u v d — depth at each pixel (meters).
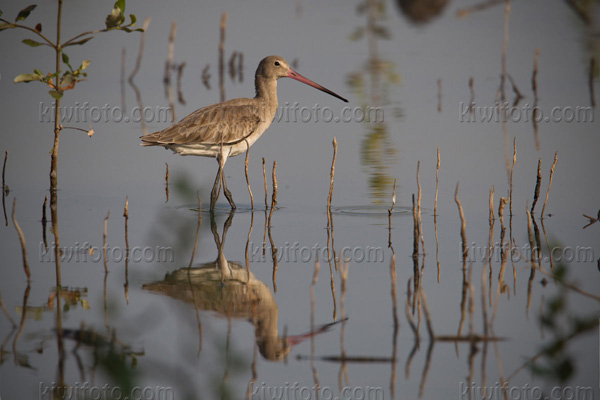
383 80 24.16
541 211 13.98
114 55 27.48
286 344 9.26
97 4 32.91
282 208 14.61
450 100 21.83
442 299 10.35
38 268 11.41
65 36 27.25
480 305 10.16
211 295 10.64
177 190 15.27
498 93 22.20
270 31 31.56
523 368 8.70
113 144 18.45
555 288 10.65
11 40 26.97
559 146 17.75
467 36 30.14
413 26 32.81
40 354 8.87
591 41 28.25
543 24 31.42
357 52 28.06
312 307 9.83
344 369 8.77
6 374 8.48
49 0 32.97
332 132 19.34
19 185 15.65
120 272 11.39
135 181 16.30
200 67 26.14
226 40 29.83
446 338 9.28
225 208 14.76
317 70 25.28
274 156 17.77
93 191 15.53
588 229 12.93
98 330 9.48
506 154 17.34
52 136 18.66
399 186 15.59
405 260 11.79
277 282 11.12
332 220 13.82
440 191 15.23
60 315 9.84
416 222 11.84
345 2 38.41
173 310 10.14
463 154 17.42
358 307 10.20
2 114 20.09
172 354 8.98
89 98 22.02
